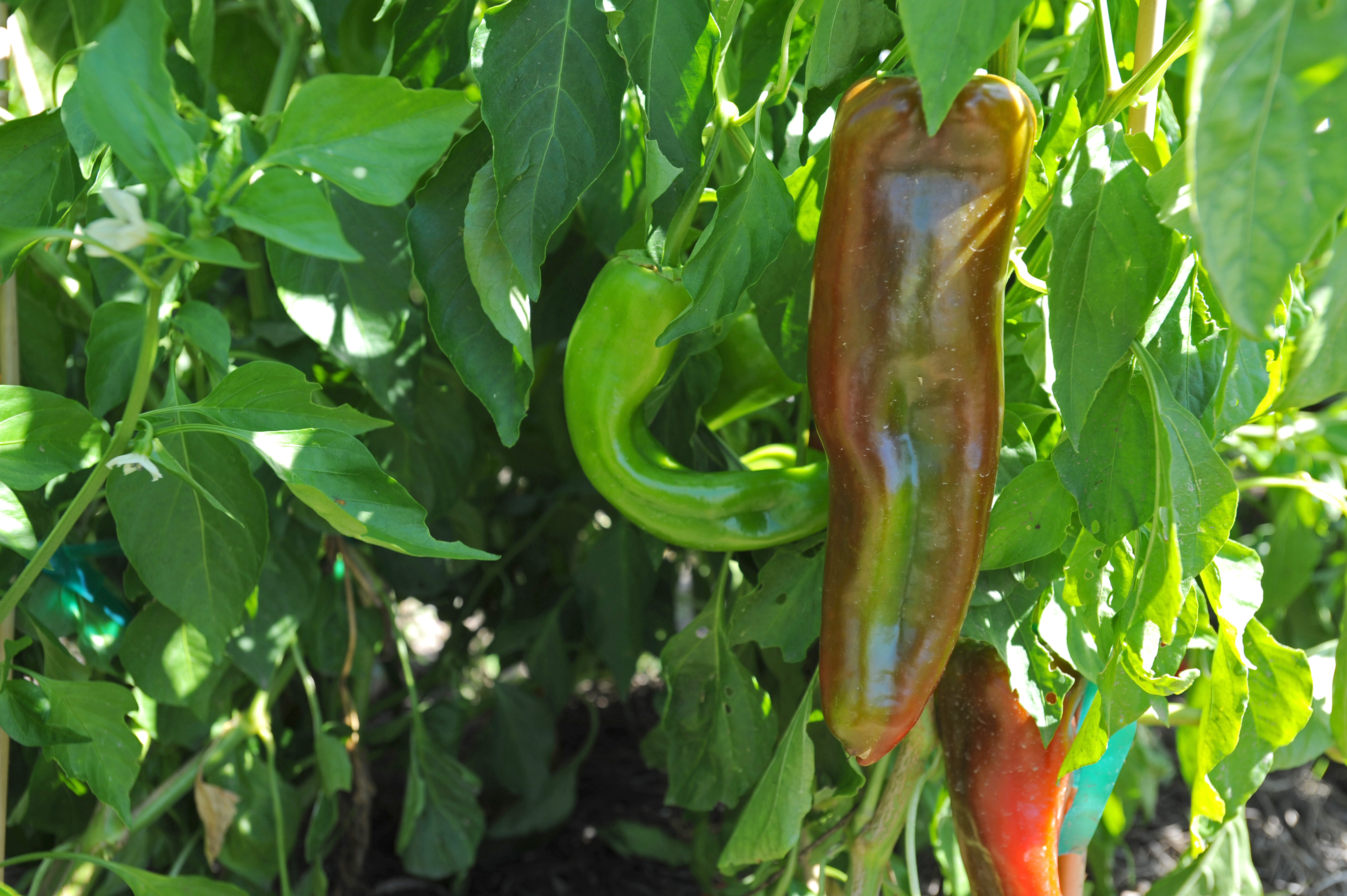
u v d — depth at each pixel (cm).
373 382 85
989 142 69
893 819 87
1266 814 152
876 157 69
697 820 117
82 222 88
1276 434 104
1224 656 76
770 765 86
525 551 143
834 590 73
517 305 77
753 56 82
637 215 82
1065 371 72
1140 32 75
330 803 101
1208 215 61
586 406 77
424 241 78
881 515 72
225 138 67
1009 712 81
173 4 86
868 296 70
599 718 172
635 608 117
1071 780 84
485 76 73
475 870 135
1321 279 65
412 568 118
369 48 88
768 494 79
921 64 65
